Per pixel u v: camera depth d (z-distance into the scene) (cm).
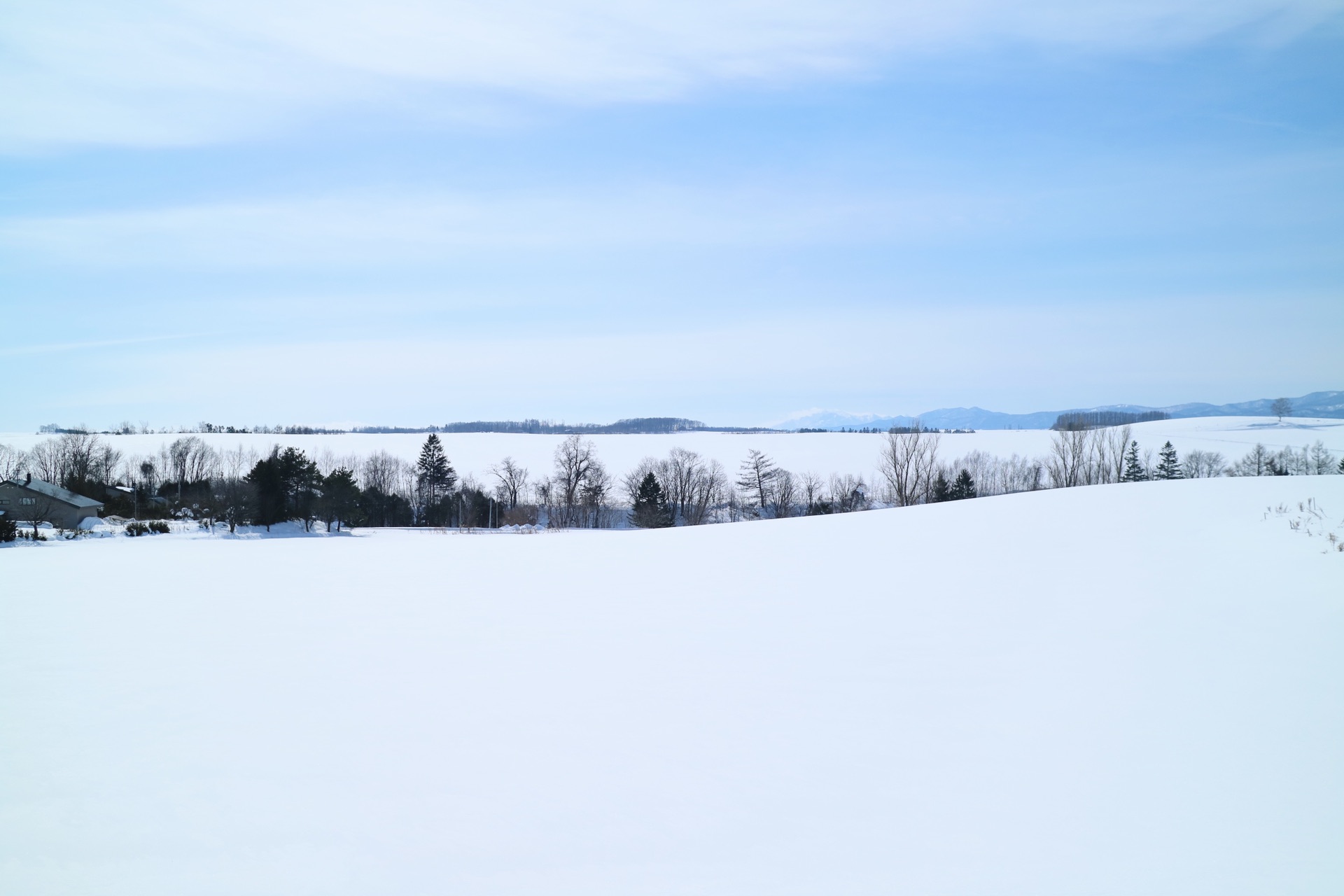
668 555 1814
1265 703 652
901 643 915
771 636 990
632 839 490
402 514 7531
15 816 528
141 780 586
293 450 6366
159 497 8144
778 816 516
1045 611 995
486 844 486
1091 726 639
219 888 437
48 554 2348
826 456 10694
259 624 1144
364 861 467
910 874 442
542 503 8275
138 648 998
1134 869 439
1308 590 923
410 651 968
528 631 1072
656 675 841
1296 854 446
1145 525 1434
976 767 580
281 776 592
